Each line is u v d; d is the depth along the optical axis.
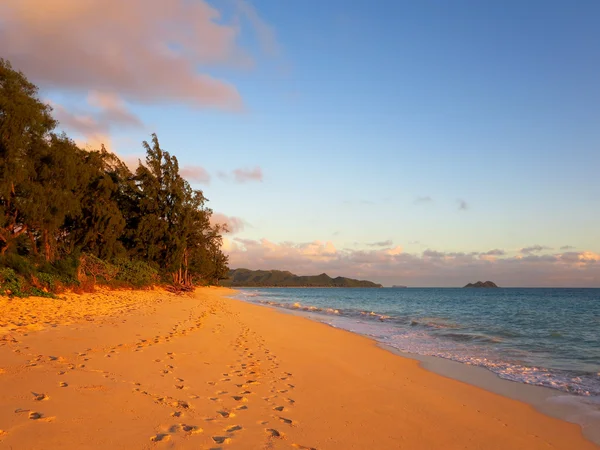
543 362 11.62
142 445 4.34
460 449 5.29
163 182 44.25
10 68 24.56
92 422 4.82
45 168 26.78
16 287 17.70
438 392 8.09
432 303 54.06
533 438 5.88
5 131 23.30
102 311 16.95
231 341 12.04
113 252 38.34
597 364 11.36
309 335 15.48
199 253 54.75
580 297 81.50
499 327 21.14
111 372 7.14
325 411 6.33
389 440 5.38
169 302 26.88
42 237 30.17
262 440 4.85
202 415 5.49
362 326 20.80
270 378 8.07
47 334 10.23
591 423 6.57
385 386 8.29
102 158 40.59
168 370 7.73
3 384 5.89
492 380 9.38
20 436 4.24
